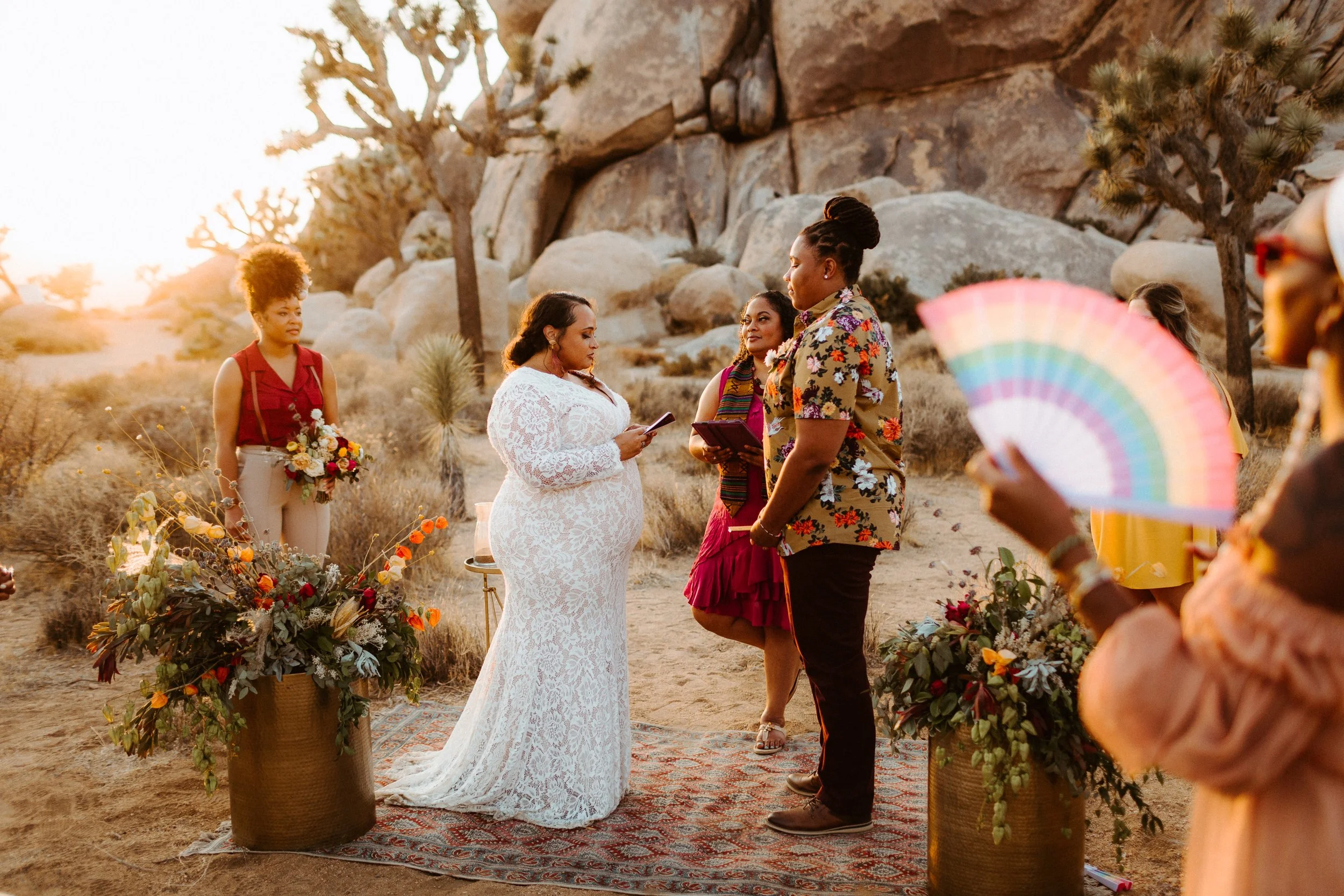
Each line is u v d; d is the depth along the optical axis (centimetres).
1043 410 112
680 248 3509
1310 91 1262
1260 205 2278
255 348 427
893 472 318
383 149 3512
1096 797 356
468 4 1883
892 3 3234
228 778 330
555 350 357
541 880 303
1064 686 260
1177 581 341
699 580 410
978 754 261
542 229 3869
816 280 314
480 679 367
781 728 415
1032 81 3169
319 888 300
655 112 3644
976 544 762
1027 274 2617
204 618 312
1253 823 116
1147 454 108
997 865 271
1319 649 105
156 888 301
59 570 693
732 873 306
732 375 414
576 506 344
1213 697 110
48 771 392
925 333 2173
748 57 3625
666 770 394
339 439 432
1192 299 2017
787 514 309
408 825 344
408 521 730
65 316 3906
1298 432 114
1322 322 112
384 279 3716
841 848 325
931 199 2827
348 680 316
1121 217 1400
